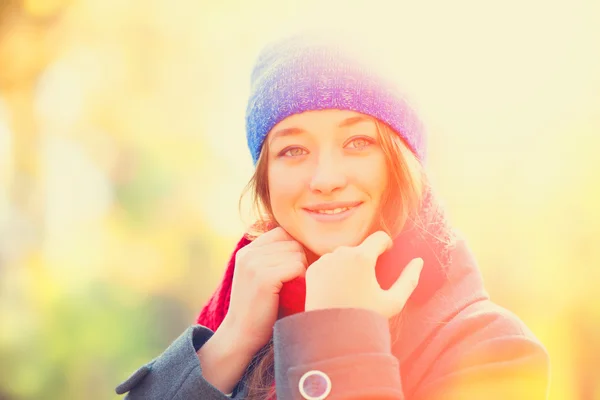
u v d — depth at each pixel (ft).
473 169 30.73
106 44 54.34
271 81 5.37
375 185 5.32
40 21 47.57
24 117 47.09
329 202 5.28
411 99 5.50
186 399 5.37
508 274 29.14
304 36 5.43
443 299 5.32
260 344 5.52
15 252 44.39
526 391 4.74
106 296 51.13
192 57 58.59
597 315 25.98
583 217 27.76
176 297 57.67
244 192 5.83
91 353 43.78
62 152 51.62
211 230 59.41
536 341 4.90
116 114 56.49
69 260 48.44
